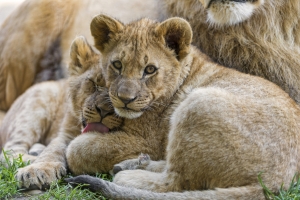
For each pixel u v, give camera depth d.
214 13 10.53
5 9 20.88
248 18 11.18
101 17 10.01
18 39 15.07
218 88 9.44
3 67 15.23
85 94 10.53
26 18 15.09
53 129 12.31
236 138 8.80
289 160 8.88
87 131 10.22
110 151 9.88
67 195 9.23
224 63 11.55
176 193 8.73
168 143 9.34
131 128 10.05
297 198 8.65
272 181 8.73
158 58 9.73
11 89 15.20
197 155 8.88
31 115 12.20
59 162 10.27
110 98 9.65
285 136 8.95
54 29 14.92
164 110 10.07
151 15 13.09
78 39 11.21
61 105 12.41
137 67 9.57
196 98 9.09
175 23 9.81
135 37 9.74
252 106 9.09
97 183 9.06
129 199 8.82
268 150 8.81
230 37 11.36
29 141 12.03
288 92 11.35
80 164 9.98
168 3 12.04
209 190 8.70
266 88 9.66
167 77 9.88
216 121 8.86
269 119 9.01
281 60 11.27
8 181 9.59
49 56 14.92
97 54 11.33
